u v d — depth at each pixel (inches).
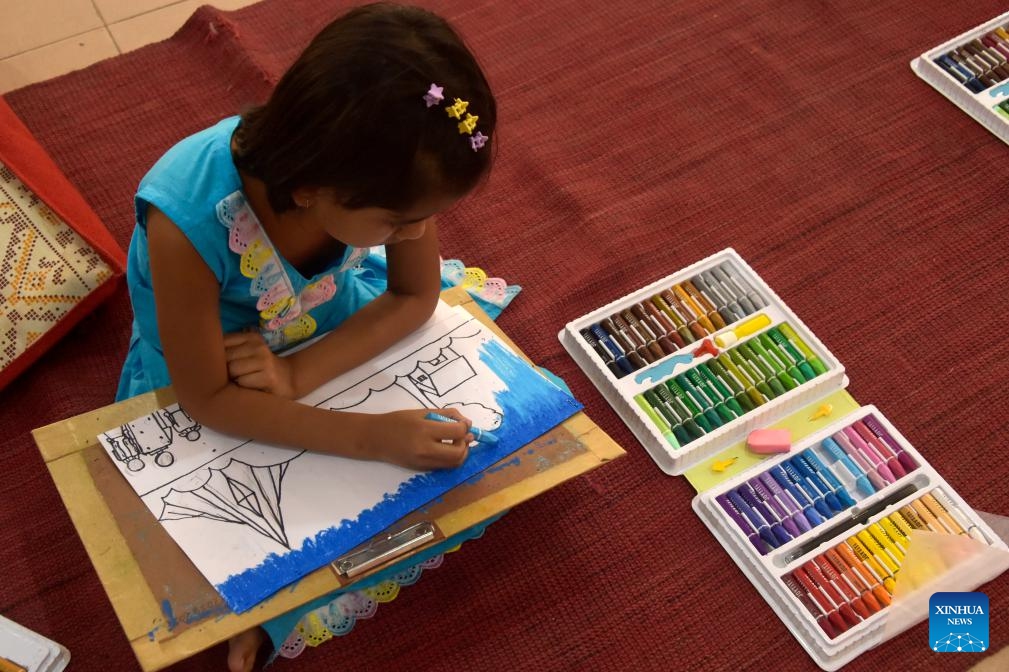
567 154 60.3
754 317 52.4
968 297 54.9
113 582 35.7
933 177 59.7
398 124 28.5
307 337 44.3
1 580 44.8
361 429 39.0
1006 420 50.6
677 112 62.5
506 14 66.9
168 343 36.4
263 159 31.2
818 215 58.1
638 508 47.8
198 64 63.6
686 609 45.1
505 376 42.6
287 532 37.5
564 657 43.8
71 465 38.3
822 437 48.9
